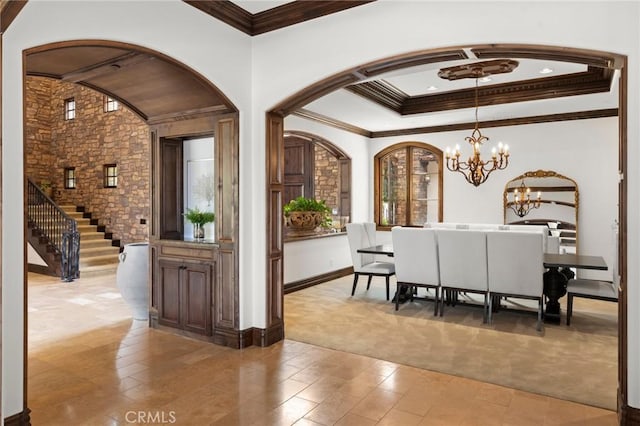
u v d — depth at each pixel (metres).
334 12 3.43
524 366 3.44
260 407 2.74
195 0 3.32
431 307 5.36
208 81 3.51
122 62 3.28
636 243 2.47
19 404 2.34
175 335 4.21
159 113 4.29
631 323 2.48
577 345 3.94
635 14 2.52
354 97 5.63
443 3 3.04
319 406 2.76
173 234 4.52
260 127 3.87
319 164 9.27
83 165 10.41
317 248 6.88
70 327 4.48
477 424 2.55
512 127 7.05
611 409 2.75
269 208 3.90
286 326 4.53
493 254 4.54
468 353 3.73
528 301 5.66
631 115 2.49
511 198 7.06
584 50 2.67
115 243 9.72
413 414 2.66
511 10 2.85
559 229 6.68
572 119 6.57
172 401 2.82
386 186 8.40
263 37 3.83
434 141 7.78
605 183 6.40
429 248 4.89
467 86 5.91
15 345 2.32
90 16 2.72
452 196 7.62
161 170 4.40
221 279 3.91
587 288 4.48
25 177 2.37
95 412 2.67
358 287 6.61
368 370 3.35
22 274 2.35
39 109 10.91
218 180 3.93
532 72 5.25
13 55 2.32
